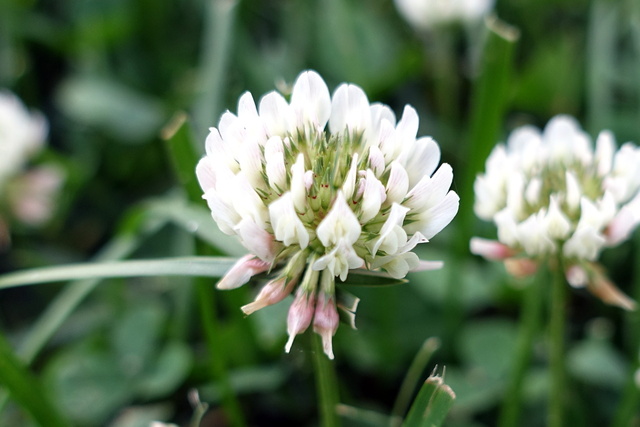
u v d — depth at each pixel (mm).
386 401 201
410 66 260
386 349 198
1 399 167
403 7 259
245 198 135
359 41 273
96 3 295
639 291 192
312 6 264
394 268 137
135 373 196
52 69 306
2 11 286
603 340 194
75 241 265
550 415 166
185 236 221
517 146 169
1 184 250
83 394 193
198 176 138
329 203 138
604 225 154
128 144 269
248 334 191
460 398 188
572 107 254
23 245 261
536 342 195
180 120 173
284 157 140
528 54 285
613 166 161
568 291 215
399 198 137
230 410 176
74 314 228
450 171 137
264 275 141
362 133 142
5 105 257
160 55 294
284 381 199
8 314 242
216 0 245
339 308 139
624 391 176
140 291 233
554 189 159
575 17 289
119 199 272
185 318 203
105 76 284
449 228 217
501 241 159
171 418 197
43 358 220
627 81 246
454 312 198
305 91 141
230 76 244
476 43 257
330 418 149
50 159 262
